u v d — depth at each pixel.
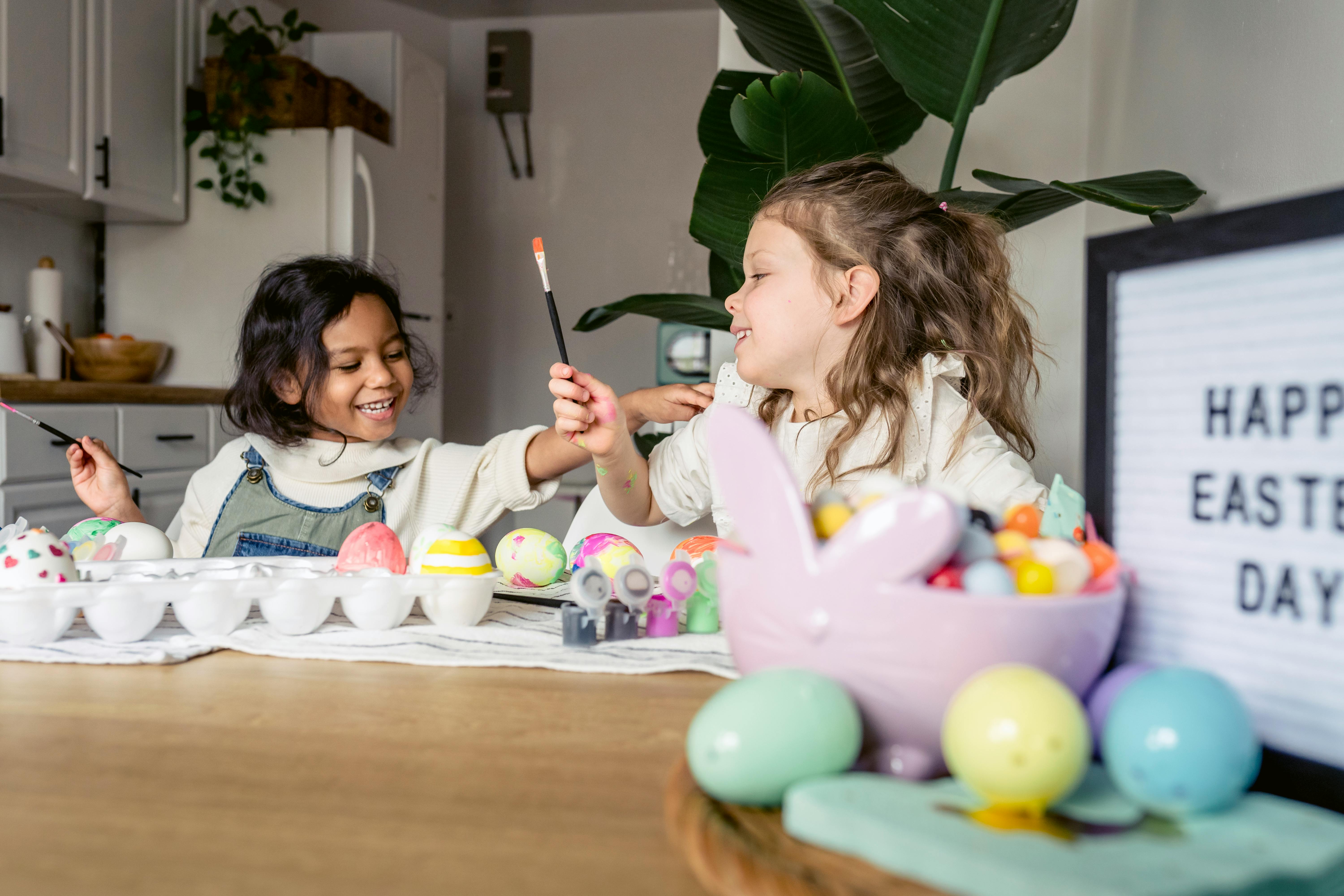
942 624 0.36
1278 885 0.28
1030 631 0.35
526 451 1.34
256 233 3.27
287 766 0.40
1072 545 0.42
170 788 0.37
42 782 0.38
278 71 3.21
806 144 1.36
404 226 3.67
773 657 0.39
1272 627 0.39
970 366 1.11
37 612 0.60
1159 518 0.43
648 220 4.50
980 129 1.81
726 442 0.41
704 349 1.94
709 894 0.29
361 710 0.48
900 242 1.08
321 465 1.30
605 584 0.66
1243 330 0.40
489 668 0.58
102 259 3.33
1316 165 1.13
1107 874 0.27
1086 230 1.73
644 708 0.50
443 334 4.04
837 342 1.06
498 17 4.53
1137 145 1.61
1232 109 1.33
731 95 1.61
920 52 1.38
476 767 0.40
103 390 2.43
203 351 3.30
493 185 4.59
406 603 0.69
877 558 0.36
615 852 0.32
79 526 0.86
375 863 0.31
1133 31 1.63
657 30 4.48
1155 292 0.44
